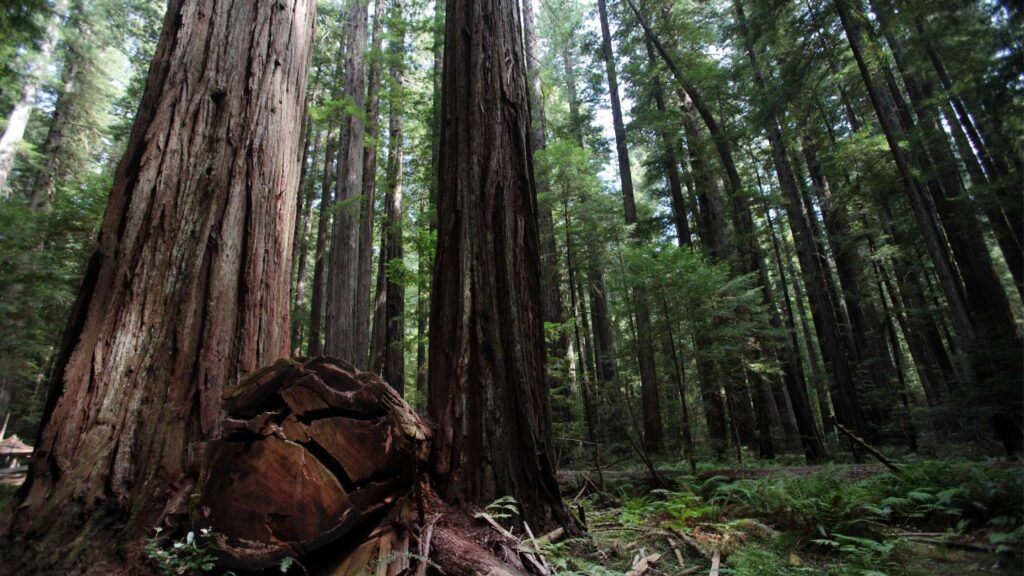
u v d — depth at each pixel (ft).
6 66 37.96
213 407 9.48
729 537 11.20
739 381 26.94
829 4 26.81
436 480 10.41
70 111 58.49
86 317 9.37
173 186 10.50
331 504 7.70
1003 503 11.31
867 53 30.22
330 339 34.73
